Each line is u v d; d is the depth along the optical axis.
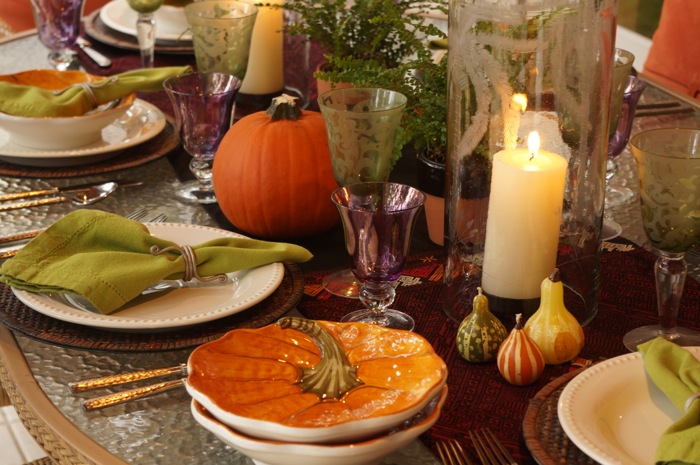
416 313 0.95
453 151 0.88
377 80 1.07
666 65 2.29
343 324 0.78
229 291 0.97
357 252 0.86
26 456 1.59
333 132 0.98
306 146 1.12
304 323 0.73
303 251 1.00
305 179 1.11
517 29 0.81
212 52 1.43
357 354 0.74
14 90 1.34
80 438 0.74
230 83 1.22
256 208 1.12
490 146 0.85
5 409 1.74
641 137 0.84
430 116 1.02
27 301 0.90
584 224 0.88
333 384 0.71
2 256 1.04
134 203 1.23
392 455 0.72
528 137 0.84
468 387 0.81
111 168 1.30
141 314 0.92
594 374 0.75
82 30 2.04
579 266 0.89
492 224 0.86
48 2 1.67
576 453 0.68
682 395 0.70
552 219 0.85
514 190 0.84
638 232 1.14
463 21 0.83
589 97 0.84
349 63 1.12
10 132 1.33
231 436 0.63
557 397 0.75
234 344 0.74
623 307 0.96
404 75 1.08
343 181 1.02
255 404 0.68
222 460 0.72
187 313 0.92
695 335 0.89
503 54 0.82
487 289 0.89
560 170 0.84
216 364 0.71
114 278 0.91
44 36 1.71
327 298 0.98
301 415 0.67
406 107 1.04
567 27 0.81
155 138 1.42
